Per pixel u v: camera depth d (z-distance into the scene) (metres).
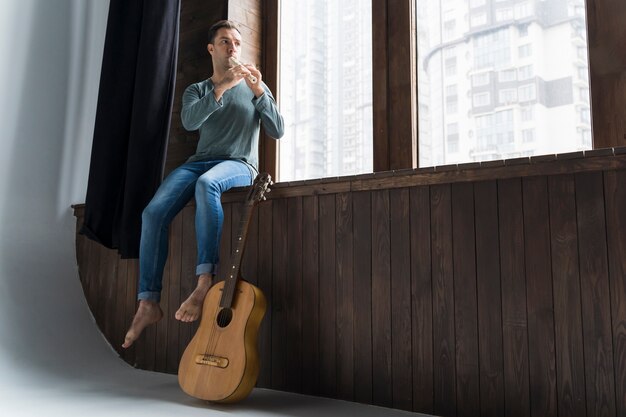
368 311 1.91
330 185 2.04
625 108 1.81
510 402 1.61
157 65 2.62
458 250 1.75
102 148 2.72
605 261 1.51
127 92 2.74
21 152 2.79
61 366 2.40
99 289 2.79
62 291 2.79
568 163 1.58
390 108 2.37
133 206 2.54
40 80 2.88
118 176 2.72
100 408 1.78
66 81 3.00
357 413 1.74
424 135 2.30
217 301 1.95
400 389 1.81
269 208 2.20
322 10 2.70
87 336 2.69
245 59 2.77
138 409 1.77
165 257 2.20
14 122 2.77
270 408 1.80
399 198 1.88
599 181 1.54
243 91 2.38
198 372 1.88
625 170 1.50
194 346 1.94
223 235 2.31
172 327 2.45
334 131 2.60
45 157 2.88
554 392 1.55
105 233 2.70
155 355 2.49
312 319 2.03
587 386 1.51
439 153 2.26
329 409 1.79
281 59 2.83
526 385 1.59
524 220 1.65
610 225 1.51
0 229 2.67
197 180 2.16
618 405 1.46
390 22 2.40
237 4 2.76
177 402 1.87
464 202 1.75
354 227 1.97
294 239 2.12
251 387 1.84
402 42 2.36
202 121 2.23
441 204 1.80
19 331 2.49
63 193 2.94
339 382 1.94
